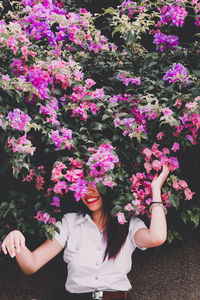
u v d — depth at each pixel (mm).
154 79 2406
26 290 2543
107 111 2045
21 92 1925
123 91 2344
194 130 2061
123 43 2982
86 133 2096
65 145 1909
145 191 2066
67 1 3018
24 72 2084
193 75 2340
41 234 1928
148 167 2037
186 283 2598
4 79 1858
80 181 1823
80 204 1962
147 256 2662
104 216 1924
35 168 2059
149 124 2137
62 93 2178
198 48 2605
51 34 2381
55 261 2637
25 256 1710
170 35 2520
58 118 2096
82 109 2057
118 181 2082
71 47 2576
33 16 2316
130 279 2598
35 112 2025
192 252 2676
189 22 2861
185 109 2023
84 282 1785
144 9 2414
